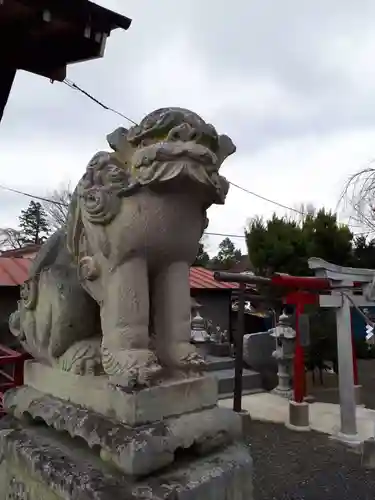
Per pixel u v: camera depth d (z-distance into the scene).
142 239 1.30
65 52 3.14
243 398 6.01
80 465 1.28
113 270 1.34
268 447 4.30
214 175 1.28
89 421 1.29
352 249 9.06
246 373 6.49
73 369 1.45
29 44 3.08
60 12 2.71
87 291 1.45
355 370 5.93
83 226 1.45
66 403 1.46
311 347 6.90
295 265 8.34
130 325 1.31
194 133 1.22
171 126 1.24
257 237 8.84
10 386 3.24
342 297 4.55
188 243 1.38
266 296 7.25
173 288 1.41
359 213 7.21
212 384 1.43
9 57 3.17
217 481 1.23
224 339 8.24
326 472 3.70
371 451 3.81
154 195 1.29
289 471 3.73
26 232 24.55
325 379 7.37
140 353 1.29
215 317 8.69
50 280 1.54
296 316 5.14
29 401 1.61
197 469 1.25
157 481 1.16
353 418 4.53
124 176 1.34
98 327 1.58
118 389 1.25
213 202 1.37
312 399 6.10
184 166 1.21
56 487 1.25
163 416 1.27
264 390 6.45
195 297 8.48
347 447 4.28
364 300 4.70
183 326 1.42
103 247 1.33
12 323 1.85
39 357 1.67
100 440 1.22
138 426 1.20
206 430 1.33
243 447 1.43
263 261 8.42
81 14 2.77
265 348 6.82
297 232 8.84
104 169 1.36
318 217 8.84
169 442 1.21
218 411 1.41
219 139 1.33
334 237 8.43
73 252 1.50
